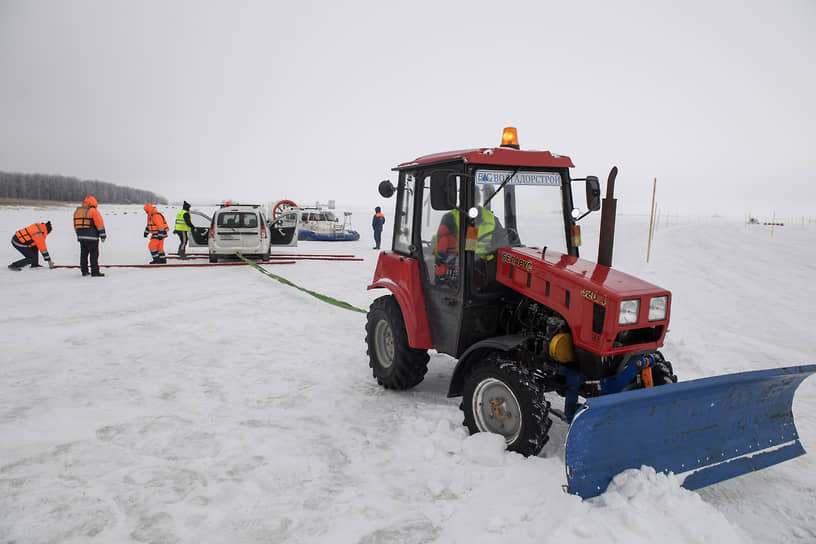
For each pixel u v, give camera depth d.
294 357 5.87
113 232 26.48
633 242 24.70
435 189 3.72
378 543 2.51
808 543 2.61
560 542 2.39
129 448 3.48
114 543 2.47
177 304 8.50
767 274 13.75
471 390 3.59
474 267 3.88
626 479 2.76
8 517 2.65
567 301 3.37
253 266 13.13
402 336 4.53
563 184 4.20
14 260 13.61
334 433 3.81
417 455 3.43
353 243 23.55
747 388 3.12
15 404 4.21
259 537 2.55
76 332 6.55
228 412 4.20
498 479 3.05
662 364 3.52
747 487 3.18
